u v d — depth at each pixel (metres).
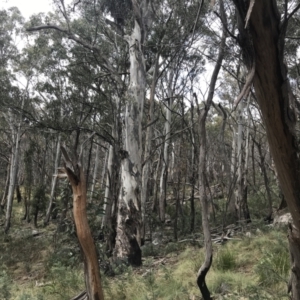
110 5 13.58
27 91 18.50
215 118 22.92
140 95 11.62
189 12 12.24
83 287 7.77
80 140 19.84
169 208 18.59
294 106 2.49
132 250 10.55
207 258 4.49
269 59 2.31
